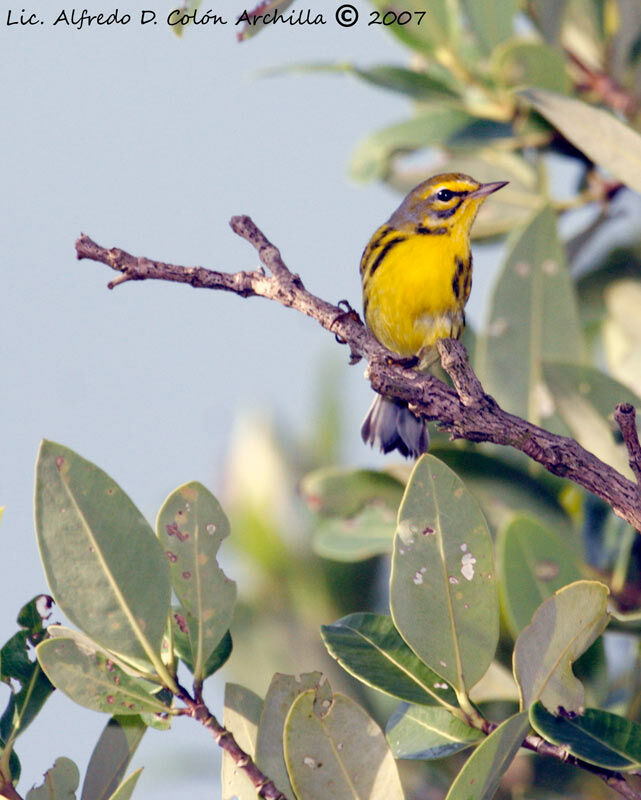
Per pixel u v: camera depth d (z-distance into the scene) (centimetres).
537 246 1023
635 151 859
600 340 1229
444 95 1127
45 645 670
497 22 1105
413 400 707
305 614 1116
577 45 1161
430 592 678
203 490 690
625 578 932
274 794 650
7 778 712
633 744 629
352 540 1016
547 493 974
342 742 645
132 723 728
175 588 683
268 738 690
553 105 877
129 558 668
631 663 983
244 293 778
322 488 1020
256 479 1150
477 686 900
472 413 690
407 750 720
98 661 677
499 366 1012
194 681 677
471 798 609
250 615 1113
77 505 666
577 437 926
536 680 657
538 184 1266
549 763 901
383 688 695
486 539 674
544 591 830
